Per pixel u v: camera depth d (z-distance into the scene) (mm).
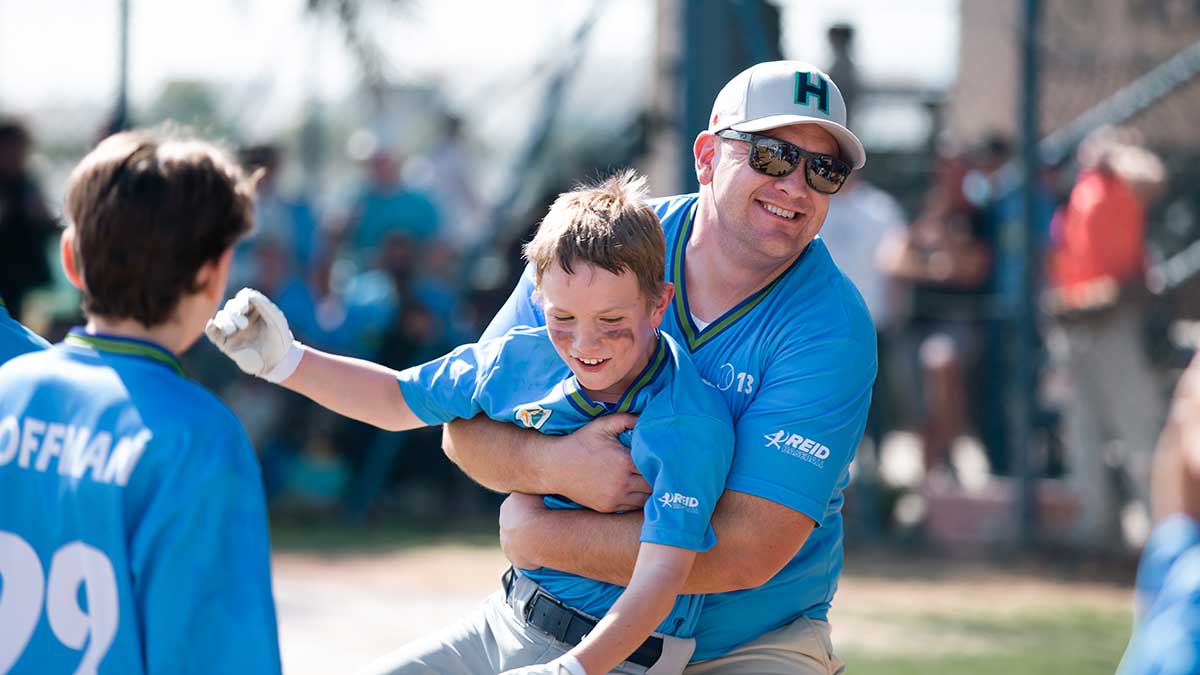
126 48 21672
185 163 6023
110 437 5793
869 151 25453
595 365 7152
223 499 5703
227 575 5656
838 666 8289
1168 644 6105
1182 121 24500
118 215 5867
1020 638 16438
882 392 22625
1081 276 21328
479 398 7719
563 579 7688
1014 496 21672
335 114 24203
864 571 20172
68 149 24797
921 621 17156
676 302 7832
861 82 23344
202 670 5590
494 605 8062
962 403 22625
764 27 20875
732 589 7305
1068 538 21703
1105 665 15086
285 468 22969
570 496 7480
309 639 15578
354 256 24203
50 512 5836
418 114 24938
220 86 22859
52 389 5980
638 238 7027
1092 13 24734
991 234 22859
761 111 7512
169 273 5930
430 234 23547
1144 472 21297
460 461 7918
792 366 7410
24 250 21703
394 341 22562
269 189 22859
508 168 25453
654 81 22125
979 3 25484
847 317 7562
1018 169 21500
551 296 7074
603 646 6781
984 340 23031
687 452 7051
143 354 6000
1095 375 21438
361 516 22859
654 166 22156
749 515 7219
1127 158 21656
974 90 25547
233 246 6234
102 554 5703
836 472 7375
